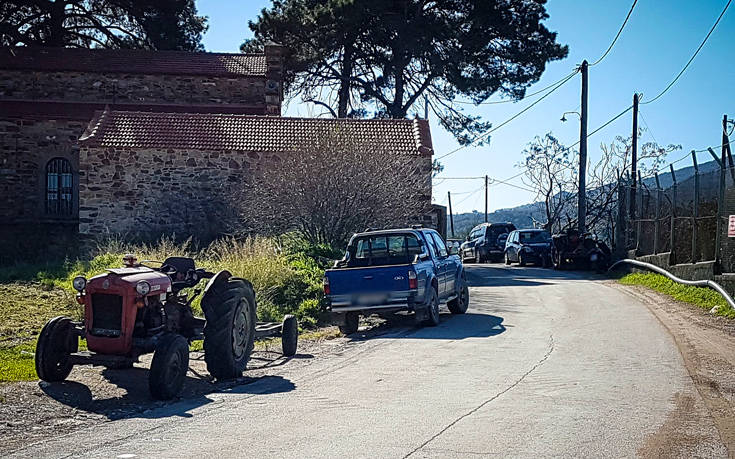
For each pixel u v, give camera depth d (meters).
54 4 39.66
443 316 15.91
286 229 22.19
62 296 15.37
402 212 22.50
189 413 7.67
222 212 25.30
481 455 5.96
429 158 25.62
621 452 6.03
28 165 29.02
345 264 14.90
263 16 39.53
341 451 6.11
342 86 41.28
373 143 23.89
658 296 18.08
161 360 8.25
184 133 26.28
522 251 32.97
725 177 16.25
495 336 12.72
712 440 6.36
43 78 32.56
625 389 8.41
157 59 34.75
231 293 9.65
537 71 38.00
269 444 6.36
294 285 16.36
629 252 26.36
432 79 39.31
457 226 99.06
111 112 27.19
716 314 14.45
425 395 8.26
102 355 8.61
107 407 8.04
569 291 19.98
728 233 15.70
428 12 38.88
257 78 33.72
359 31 38.53
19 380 9.11
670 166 20.95
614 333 12.61
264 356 11.55
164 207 25.45
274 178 22.30
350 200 21.77
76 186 29.09
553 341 11.96
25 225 28.50
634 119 29.64
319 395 8.42
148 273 9.14
